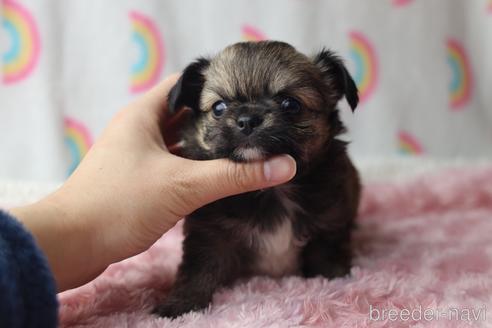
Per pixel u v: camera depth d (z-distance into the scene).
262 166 0.33
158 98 0.40
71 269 0.32
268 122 0.34
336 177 0.39
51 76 0.61
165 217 0.33
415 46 0.65
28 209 0.31
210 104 0.38
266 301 0.33
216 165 0.33
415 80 0.66
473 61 0.66
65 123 0.62
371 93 0.66
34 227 0.31
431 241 0.44
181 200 0.33
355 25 0.64
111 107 0.63
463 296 0.34
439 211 0.54
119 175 0.33
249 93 0.36
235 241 0.38
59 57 0.61
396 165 0.62
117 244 0.33
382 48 0.65
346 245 0.40
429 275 0.37
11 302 0.25
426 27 0.65
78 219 0.32
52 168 0.61
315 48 0.63
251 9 0.63
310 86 0.37
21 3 0.60
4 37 0.60
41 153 0.61
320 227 0.39
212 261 0.37
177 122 0.41
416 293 0.34
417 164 0.63
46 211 0.32
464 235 0.46
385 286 0.35
